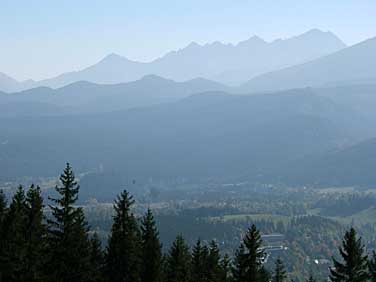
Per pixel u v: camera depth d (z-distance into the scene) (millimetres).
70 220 73375
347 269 73188
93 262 83312
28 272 68312
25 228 70625
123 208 80500
